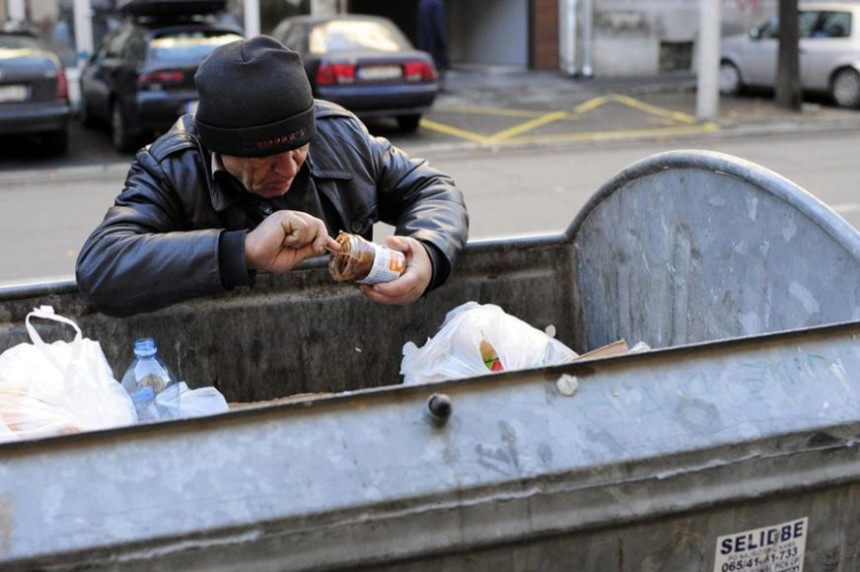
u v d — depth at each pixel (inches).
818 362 75.2
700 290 109.7
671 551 70.9
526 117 628.1
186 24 507.5
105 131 595.2
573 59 780.6
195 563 61.1
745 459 70.4
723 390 72.5
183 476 63.1
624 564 70.2
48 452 62.8
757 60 685.9
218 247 93.6
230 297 118.3
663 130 580.1
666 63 785.6
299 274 120.2
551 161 500.7
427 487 64.7
